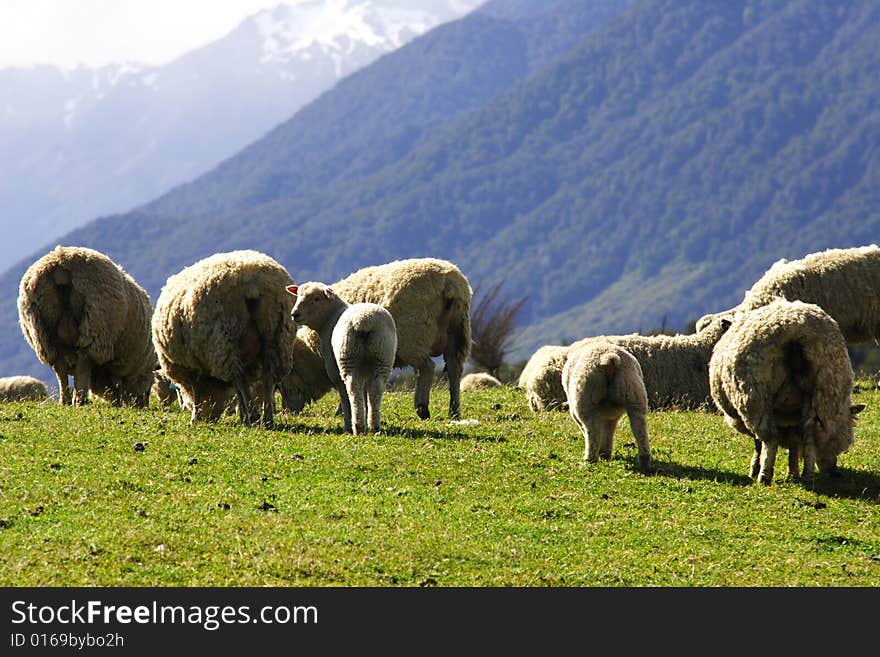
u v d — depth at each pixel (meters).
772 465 13.83
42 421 15.80
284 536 11.30
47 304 18.09
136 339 19.17
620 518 12.56
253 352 16.33
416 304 17.91
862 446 16.09
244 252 16.81
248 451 14.34
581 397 14.42
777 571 11.37
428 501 12.73
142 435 15.03
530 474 13.95
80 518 11.58
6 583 10.08
